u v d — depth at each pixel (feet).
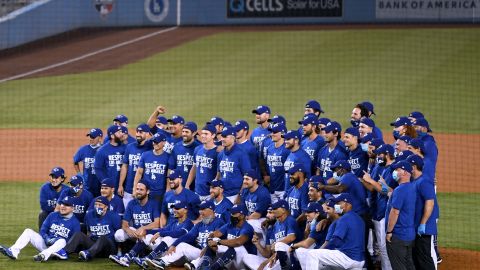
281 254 133.08
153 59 434.30
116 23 500.33
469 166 256.73
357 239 129.70
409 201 123.75
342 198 129.59
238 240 137.80
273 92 372.79
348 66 395.55
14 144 303.48
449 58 392.68
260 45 436.76
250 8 474.49
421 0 440.04
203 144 159.02
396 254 124.67
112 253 151.94
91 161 169.68
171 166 160.25
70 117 355.36
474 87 361.10
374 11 448.65
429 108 339.98
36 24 484.33
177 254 143.74
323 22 460.14
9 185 235.61
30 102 379.35
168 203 151.64
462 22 436.76
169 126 167.22
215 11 483.10
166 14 494.59
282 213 137.69
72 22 496.64
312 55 414.21
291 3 465.06
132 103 370.32
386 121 327.67
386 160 134.21
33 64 446.19
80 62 443.32
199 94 376.48
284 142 155.84
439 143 291.58
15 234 173.88
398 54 402.52
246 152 157.99
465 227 180.75
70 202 151.94
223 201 147.23
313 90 371.35
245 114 345.51
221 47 440.86
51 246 150.00
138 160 163.22
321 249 130.00
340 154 146.41
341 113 340.39
